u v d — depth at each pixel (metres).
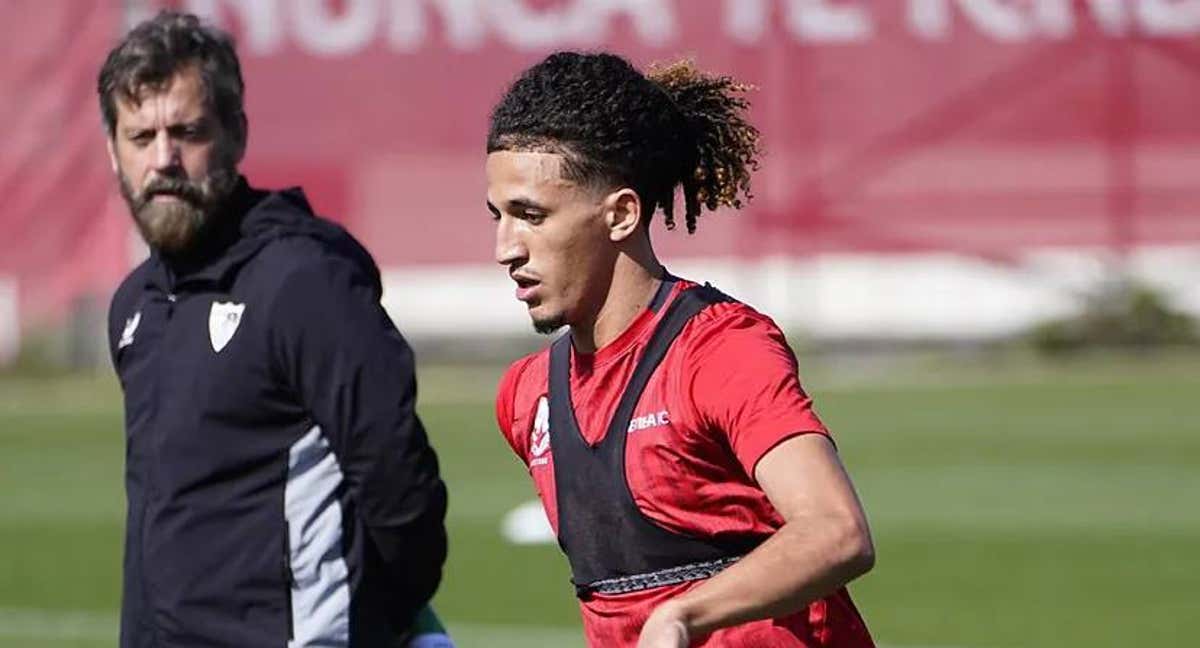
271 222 15.28
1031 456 44.22
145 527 15.32
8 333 59.91
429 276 58.44
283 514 14.92
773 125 54.06
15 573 36.41
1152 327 56.94
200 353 15.10
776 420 12.08
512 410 14.01
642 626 13.16
